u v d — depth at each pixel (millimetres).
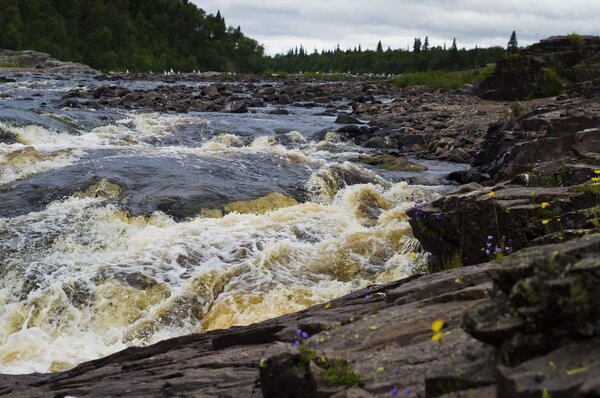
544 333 3287
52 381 6875
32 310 10117
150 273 10836
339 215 13664
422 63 146250
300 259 11469
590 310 3143
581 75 29656
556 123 14586
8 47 125375
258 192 14609
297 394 4070
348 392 3895
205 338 7090
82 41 139125
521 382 3025
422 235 10039
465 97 33500
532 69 31062
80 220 12727
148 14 162250
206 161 16812
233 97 34781
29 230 12273
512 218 8461
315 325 5516
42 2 140125
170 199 13656
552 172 10086
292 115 29688
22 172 15359
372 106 31859
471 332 3541
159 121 23594
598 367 2928
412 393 3762
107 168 15320
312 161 17875
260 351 5492
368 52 166125
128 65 142750
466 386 3521
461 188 10289
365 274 11289
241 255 11508
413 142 22078
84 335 9781
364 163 19469
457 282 5695
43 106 26734
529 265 3375
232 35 176250
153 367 6109
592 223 7699
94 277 10688
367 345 4645
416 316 4941
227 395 4637
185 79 64188
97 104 28547
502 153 17219
